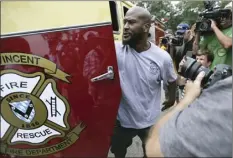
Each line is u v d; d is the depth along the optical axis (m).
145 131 1.99
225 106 0.72
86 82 1.75
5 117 1.71
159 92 2.09
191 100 0.96
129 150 2.05
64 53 1.70
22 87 1.68
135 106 1.96
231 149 0.68
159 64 1.99
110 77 1.77
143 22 1.95
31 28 1.65
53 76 1.70
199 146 0.70
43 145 1.76
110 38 1.75
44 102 1.71
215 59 2.86
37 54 1.66
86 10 1.72
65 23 1.69
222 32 2.90
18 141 1.74
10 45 1.63
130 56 1.96
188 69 1.27
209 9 3.02
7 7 1.63
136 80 1.96
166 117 0.86
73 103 1.75
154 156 0.76
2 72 1.65
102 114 1.79
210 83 0.99
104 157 1.85
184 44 3.88
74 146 1.80
